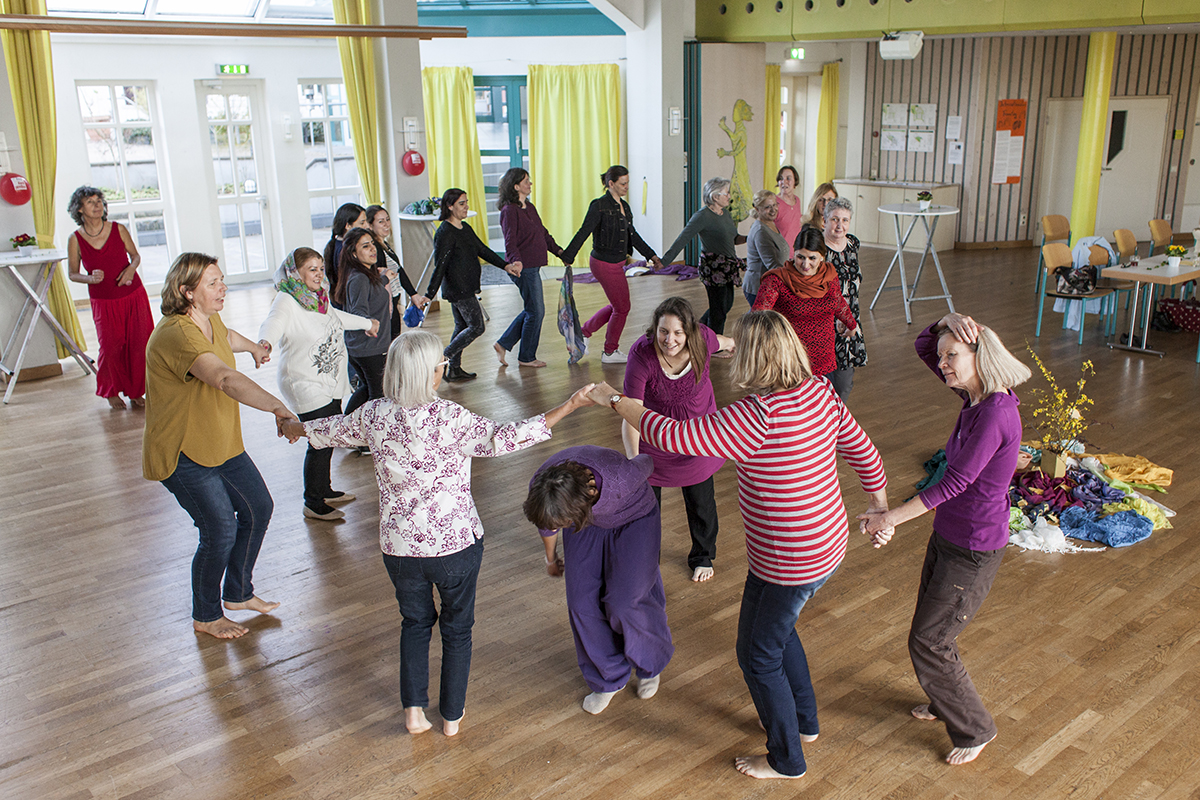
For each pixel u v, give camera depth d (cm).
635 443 350
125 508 473
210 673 332
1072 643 341
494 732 299
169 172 996
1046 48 1220
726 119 1162
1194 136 1280
